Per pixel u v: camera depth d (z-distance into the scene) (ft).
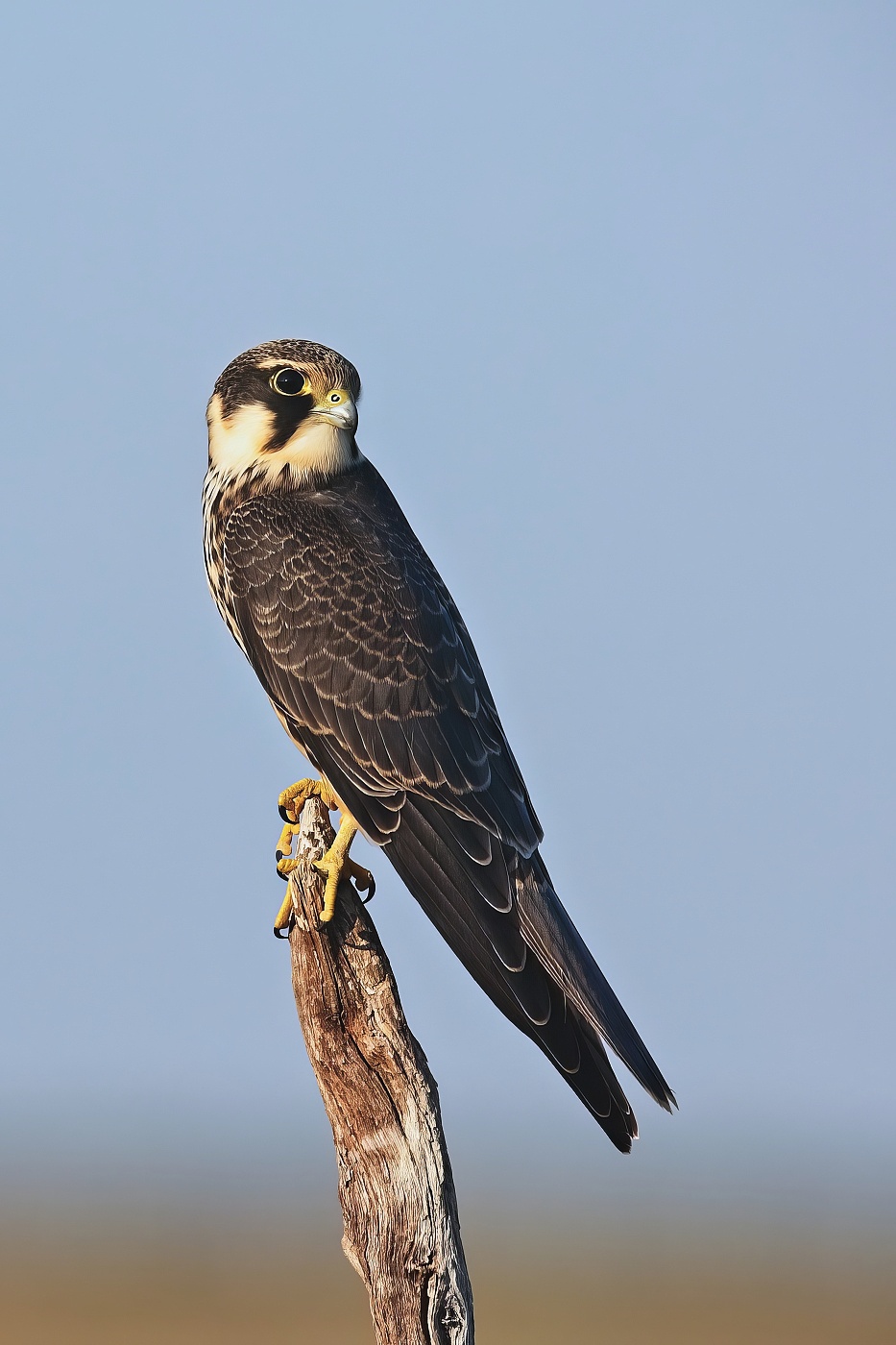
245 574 37.93
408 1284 27.43
